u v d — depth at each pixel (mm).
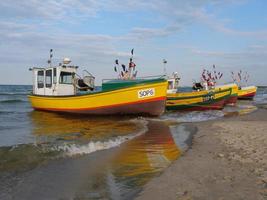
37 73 20812
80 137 11195
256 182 5480
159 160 7543
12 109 24281
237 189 5141
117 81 17250
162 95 16891
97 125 14805
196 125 14641
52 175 6312
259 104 34688
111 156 7961
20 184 5762
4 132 12750
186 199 4766
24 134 12141
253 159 7125
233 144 9109
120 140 10383
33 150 8531
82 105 17703
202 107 23906
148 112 17219
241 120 17328
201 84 28812
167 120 17031
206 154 7797
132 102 16719
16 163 7191
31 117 18219
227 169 6332
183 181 5613
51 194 5285
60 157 7781
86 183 5809
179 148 9062
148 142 10062
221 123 15227
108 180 5969
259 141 9516
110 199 5012
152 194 4996
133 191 5316
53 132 12633
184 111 23156
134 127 13984
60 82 19484
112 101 16938
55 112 19453
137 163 7234
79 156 7934
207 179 5703
